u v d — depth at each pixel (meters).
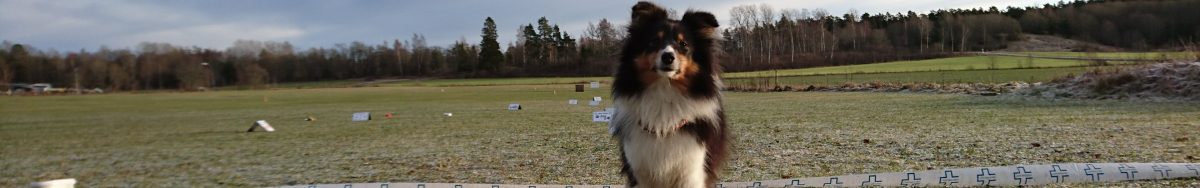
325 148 10.45
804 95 28.50
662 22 4.30
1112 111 13.29
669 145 4.18
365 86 71.31
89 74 80.38
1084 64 43.88
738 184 5.77
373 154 9.36
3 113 27.33
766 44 72.44
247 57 94.12
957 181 5.43
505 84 61.06
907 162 6.95
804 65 63.97
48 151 11.35
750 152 8.16
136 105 34.34
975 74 40.00
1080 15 95.12
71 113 26.98
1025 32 101.06
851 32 89.31
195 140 12.76
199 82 83.62
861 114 14.99
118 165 9.01
